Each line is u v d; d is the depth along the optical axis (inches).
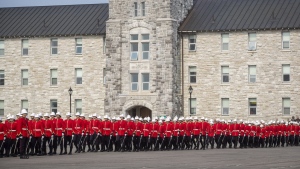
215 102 3511.3
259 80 3452.3
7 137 2016.5
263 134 2888.8
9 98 3818.9
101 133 2374.5
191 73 3563.0
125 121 2393.0
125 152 2316.7
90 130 2361.0
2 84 3836.1
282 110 3422.7
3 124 2017.7
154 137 2474.2
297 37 3400.6
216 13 3614.7
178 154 2143.2
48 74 3750.0
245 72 3472.0
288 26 3393.2
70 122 2229.3
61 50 3727.9
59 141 2162.9
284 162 1728.6
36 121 2085.4
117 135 2378.2
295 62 3405.5
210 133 2664.9
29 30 3779.5
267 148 2746.1
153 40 3494.1
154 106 3474.4
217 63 3513.8
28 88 3786.9
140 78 3513.8
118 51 3540.8
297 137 3095.5
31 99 3779.5
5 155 2028.8
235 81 3489.2
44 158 1902.1
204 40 3533.5
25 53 3801.7
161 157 1952.5
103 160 1802.4
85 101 3678.6
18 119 1898.4
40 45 3767.2
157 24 3481.8
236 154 2144.4
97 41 3661.4
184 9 3631.9
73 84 3700.8
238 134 2755.9
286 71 3425.2
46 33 3725.4
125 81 3533.5
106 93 3558.1
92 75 3666.3
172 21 3467.0
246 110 3467.0
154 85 3486.7
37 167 1533.0
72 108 3705.7
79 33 3666.3
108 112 3550.7
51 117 2186.3
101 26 3683.6
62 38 3725.4
